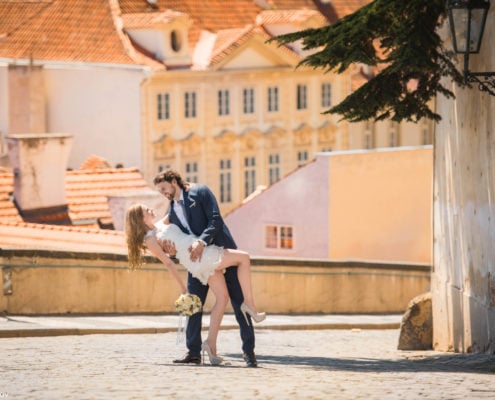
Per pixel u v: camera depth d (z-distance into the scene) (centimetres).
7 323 2416
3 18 9131
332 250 5116
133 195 5031
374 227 5066
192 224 1652
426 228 5066
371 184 5047
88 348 1981
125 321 2650
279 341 2470
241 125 9344
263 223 5316
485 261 2047
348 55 2036
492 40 1953
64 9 9181
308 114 9706
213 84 9138
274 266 3294
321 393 1288
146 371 1531
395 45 1981
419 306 2412
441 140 2405
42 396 1264
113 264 2825
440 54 2006
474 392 1319
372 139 10131
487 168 2025
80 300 2753
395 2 1991
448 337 2302
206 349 1666
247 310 1652
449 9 1891
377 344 2514
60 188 5275
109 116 8981
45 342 2133
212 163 9250
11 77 8788
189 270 1644
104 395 1267
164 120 9006
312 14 9544
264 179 9544
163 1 9400
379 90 2058
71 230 4184
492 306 2002
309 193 5153
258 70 9331
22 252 2622
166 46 8988
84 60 8969
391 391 1314
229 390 1309
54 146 5241
